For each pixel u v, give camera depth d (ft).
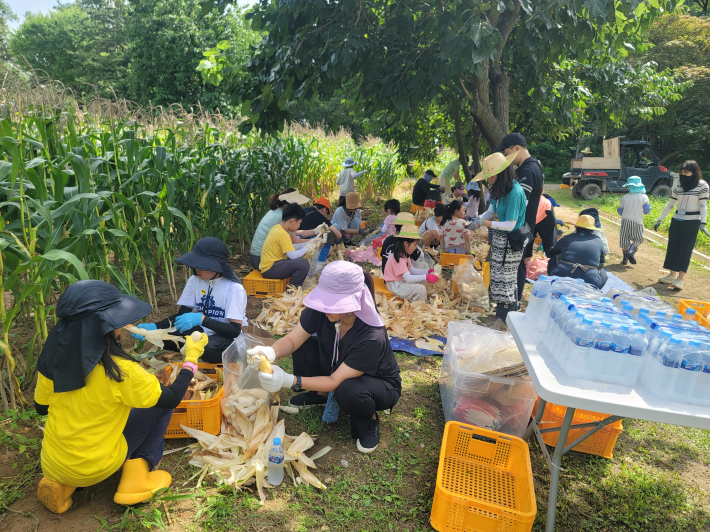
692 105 74.33
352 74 20.30
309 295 7.83
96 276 10.86
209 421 8.20
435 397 10.73
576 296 7.62
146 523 6.42
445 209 20.18
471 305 15.65
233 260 20.66
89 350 5.71
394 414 9.91
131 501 6.70
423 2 18.04
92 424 6.05
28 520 6.53
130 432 6.83
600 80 24.17
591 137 79.25
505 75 19.51
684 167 18.85
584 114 29.99
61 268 9.96
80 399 5.94
